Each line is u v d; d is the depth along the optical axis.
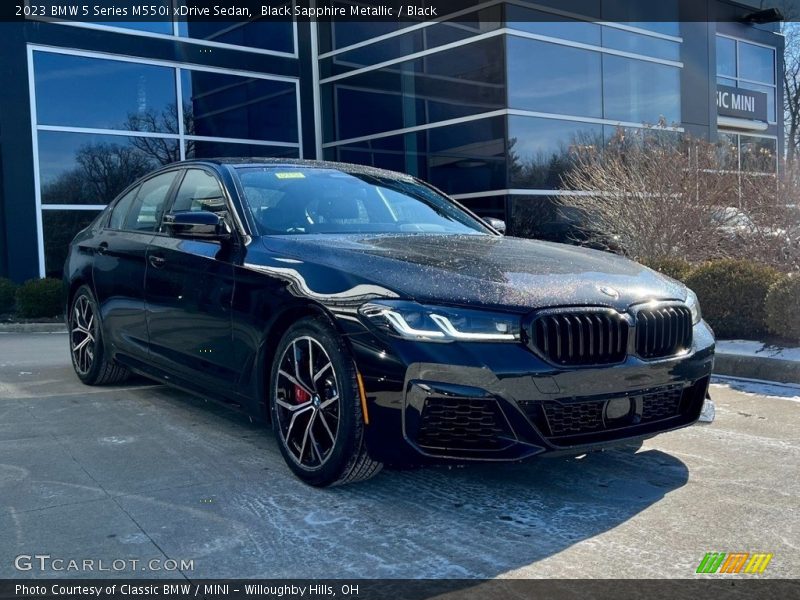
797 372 6.02
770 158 9.79
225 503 3.46
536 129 13.14
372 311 3.32
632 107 15.05
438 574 2.78
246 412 4.13
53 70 13.05
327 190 4.77
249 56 15.37
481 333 3.18
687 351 3.66
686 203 9.34
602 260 4.03
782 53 21.91
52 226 13.09
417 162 14.31
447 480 3.79
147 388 5.97
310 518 3.29
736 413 5.14
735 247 9.20
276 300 3.78
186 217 4.22
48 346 9.09
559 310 3.27
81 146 13.38
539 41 13.18
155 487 3.68
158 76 14.24
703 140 10.28
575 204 10.82
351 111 15.71
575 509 3.41
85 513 3.35
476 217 5.30
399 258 3.62
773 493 3.61
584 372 3.25
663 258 8.50
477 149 13.16
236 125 15.23
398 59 14.59
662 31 15.64
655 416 3.62
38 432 4.68
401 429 3.21
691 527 3.21
